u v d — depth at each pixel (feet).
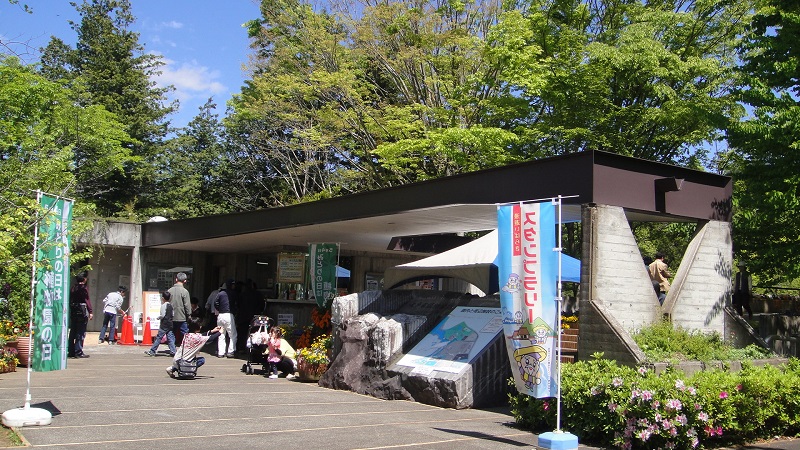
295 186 100.01
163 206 114.01
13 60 56.44
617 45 66.69
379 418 29.53
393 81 82.89
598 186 31.01
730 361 29.48
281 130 100.73
